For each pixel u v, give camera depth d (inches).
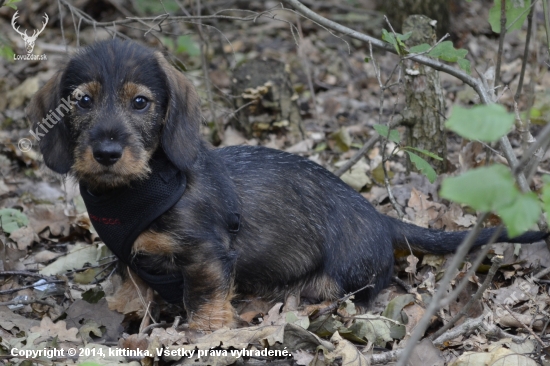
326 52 85.4
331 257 51.5
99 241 56.9
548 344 46.8
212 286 48.3
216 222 48.6
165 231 47.3
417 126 60.2
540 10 87.0
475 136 35.6
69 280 54.0
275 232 50.8
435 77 59.8
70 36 88.8
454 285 51.3
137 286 49.9
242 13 94.4
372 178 62.5
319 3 96.0
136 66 46.8
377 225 52.1
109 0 92.0
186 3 87.0
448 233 53.1
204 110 72.2
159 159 47.5
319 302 51.8
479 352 46.1
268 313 49.3
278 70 68.2
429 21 60.4
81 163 45.6
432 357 46.0
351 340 48.4
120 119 45.9
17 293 52.4
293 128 68.4
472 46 84.8
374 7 96.4
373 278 51.7
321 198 51.8
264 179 50.9
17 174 65.6
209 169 49.1
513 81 74.6
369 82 78.3
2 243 55.1
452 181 35.9
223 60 83.7
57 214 58.9
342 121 72.1
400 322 49.5
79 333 48.9
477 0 96.8
